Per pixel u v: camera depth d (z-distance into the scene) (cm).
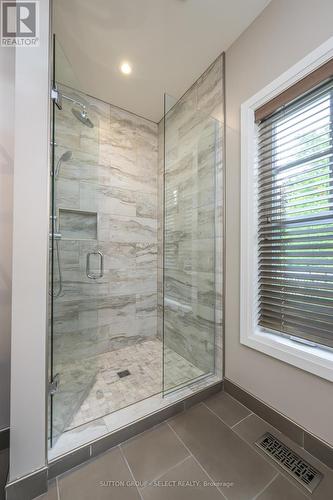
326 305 110
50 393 104
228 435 123
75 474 101
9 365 119
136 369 189
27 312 93
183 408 143
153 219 250
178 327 166
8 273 120
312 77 110
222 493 93
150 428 129
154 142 250
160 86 194
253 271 143
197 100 186
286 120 128
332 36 102
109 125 220
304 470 103
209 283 174
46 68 95
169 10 130
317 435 109
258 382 138
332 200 111
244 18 137
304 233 120
